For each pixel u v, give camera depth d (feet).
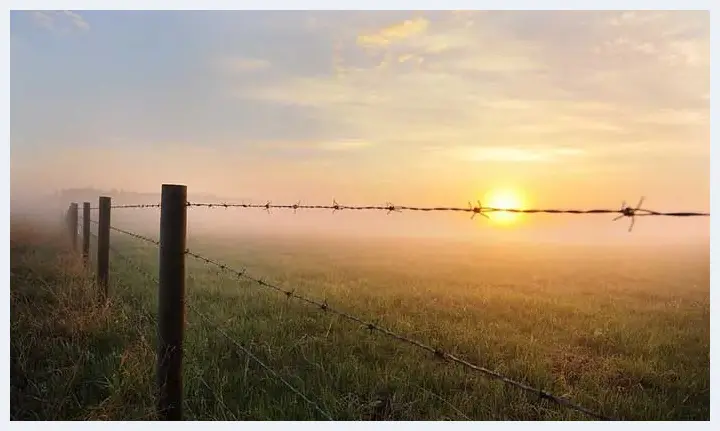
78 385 12.39
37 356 13.94
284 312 19.85
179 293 10.02
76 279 23.36
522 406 11.96
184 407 11.10
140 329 15.90
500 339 17.80
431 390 12.89
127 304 18.88
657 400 13.20
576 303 27.07
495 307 24.62
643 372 14.99
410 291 28.14
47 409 11.11
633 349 17.63
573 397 12.87
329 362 14.23
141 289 22.71
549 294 30.17
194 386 12.07
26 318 16.61
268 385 12.50
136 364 12.30
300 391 12.28
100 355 14.34
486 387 12.95
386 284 31.81
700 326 21.48
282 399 11.77
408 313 21.79
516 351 16.33
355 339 16.34
